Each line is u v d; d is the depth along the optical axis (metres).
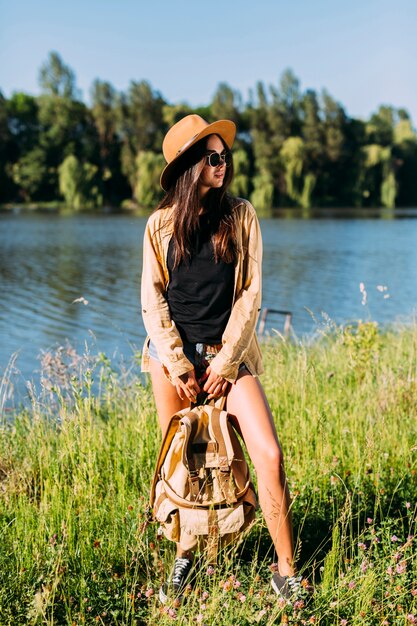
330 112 92.94
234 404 2.96
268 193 83.00
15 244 38.16
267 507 2.87
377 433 4.27
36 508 3.49
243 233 3.03
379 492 3.59
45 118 89.94
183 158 2.95
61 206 82.81
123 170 85.06
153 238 3.06
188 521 2.79
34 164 85.38
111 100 90.19
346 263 31.75
